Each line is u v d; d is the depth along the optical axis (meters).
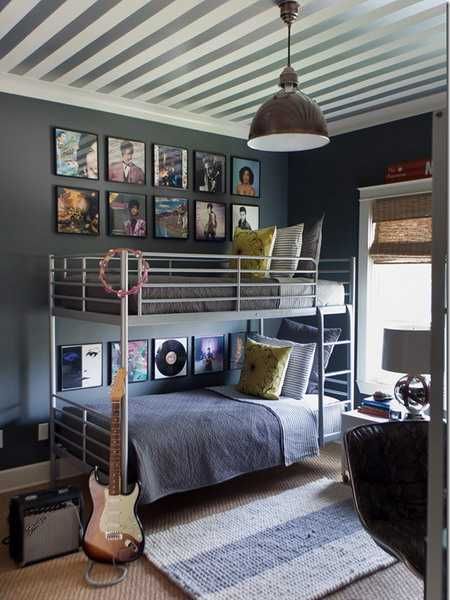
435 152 1.03
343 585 2.34
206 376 4.39
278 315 3.49
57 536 2.60
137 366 3.98
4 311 3.40
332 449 4.23
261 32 2.71
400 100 3.80
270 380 3.72
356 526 2.89
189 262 4.25
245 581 2.37
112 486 2.55
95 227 3.74
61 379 3.63
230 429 3.16
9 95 3.36
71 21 2.54
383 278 4.13
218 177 4.40
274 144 2.74
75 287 3.26
